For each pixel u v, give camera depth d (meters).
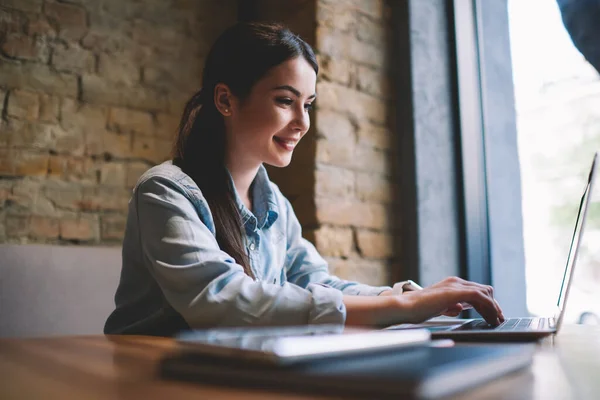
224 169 1.21
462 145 2.27
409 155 2.15
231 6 2.40
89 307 1.46
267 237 1.30
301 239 1.46
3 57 1.85
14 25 1.88
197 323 0.84
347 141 2.03
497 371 0.40
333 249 1.93
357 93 2.09
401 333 0.48
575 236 0.95
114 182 2.00
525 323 0.90
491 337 0.72
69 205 1.90
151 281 1.08
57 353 0.59
